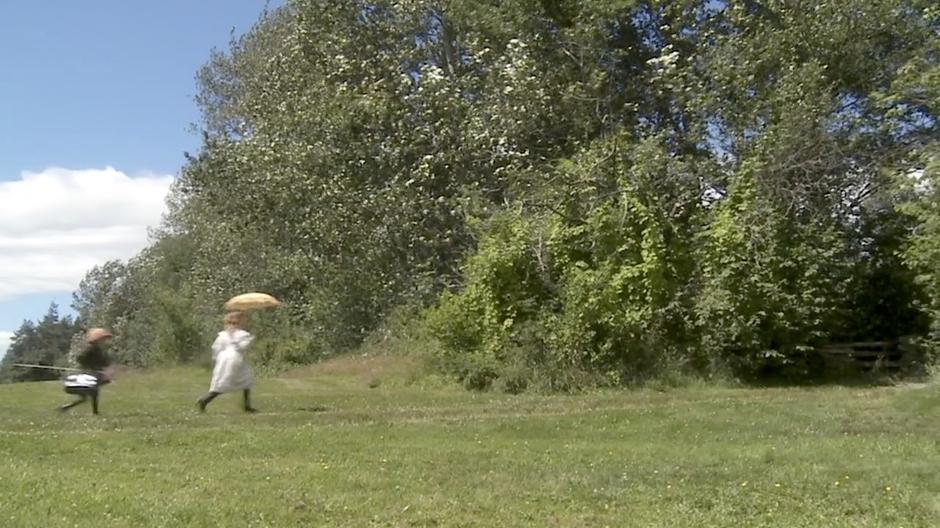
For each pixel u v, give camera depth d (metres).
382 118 29.72
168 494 9.53
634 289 21.67
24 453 12.20
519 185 25.94
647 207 22.41
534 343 21.41
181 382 23.64
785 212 22.70
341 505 9.15
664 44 29.72
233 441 13.31
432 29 32.81
